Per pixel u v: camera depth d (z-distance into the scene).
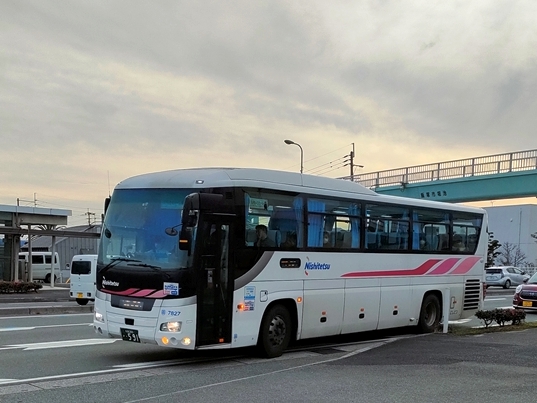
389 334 13.60
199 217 8.69
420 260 13.26
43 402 6.51
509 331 13.13
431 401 6.50
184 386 7.41
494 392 6.91
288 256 10.05
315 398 6.66
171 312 8.38
